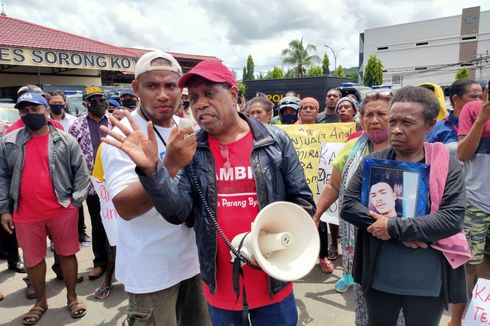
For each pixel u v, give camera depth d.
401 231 1.68
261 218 1.50
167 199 1.55
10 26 20.03
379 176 1.86
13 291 3.96
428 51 53.28
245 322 1.73
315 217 2.95
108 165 1.85
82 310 3.41
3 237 4.44
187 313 2.28
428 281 1.76
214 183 1.78
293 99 5.84
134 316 2.04
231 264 1.79
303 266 1.54
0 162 3.28
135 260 2.00
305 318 3.26
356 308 2.39
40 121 3.24
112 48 22.72
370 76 42.12
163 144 2.10
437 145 1.81
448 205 1.70
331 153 4.20
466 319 2.02
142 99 2.04
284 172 1.88
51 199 3.27
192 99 1.76
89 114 4.62
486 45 49.62
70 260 3.40
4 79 20.75
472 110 2.93
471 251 2.97
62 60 19.42
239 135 1.84
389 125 1.86
